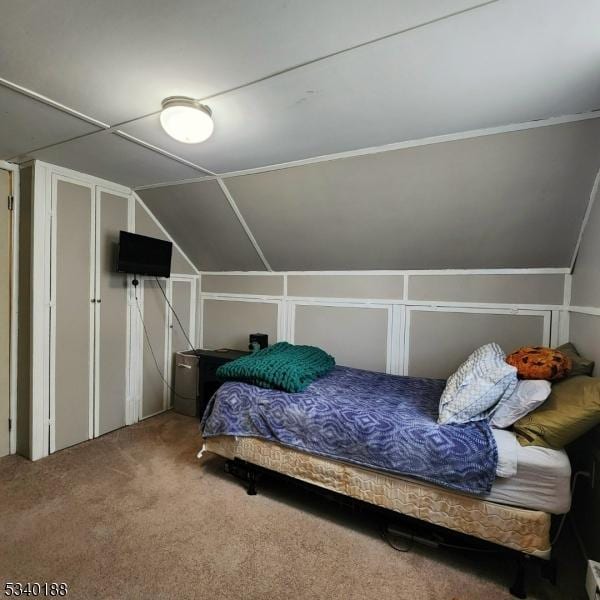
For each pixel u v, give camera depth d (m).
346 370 2.75
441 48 1.20
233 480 2.26
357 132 1.84
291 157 2.19
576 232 2.10
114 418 2.97
